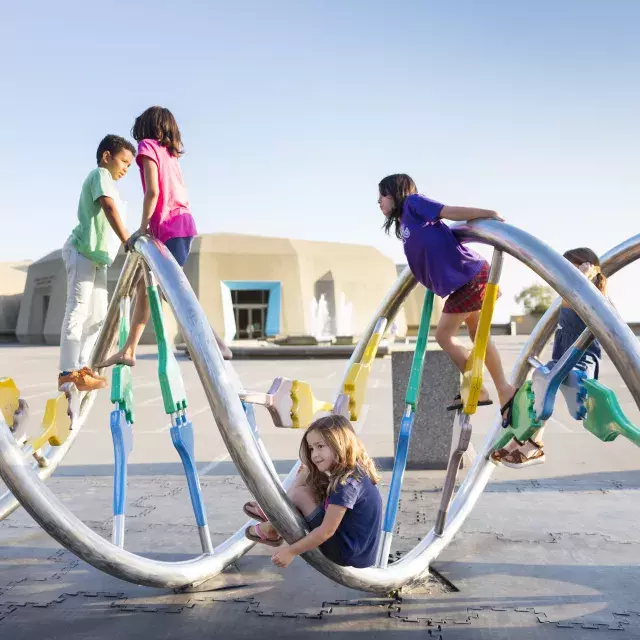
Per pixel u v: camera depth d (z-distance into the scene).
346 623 3.13
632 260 3.57
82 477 6.30
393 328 36.59
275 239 52.69
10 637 3.01
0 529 4.69
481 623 3.12
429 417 6.64
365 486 2.85
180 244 3.72
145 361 23.27
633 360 2.38
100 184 4.26
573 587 3.54
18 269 66.56
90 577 3.77
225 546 3.80
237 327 52.56
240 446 2.70
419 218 3.27
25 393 13.59
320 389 13.47
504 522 4.69
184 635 3.02
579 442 7.73
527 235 2.81
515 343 35.44
